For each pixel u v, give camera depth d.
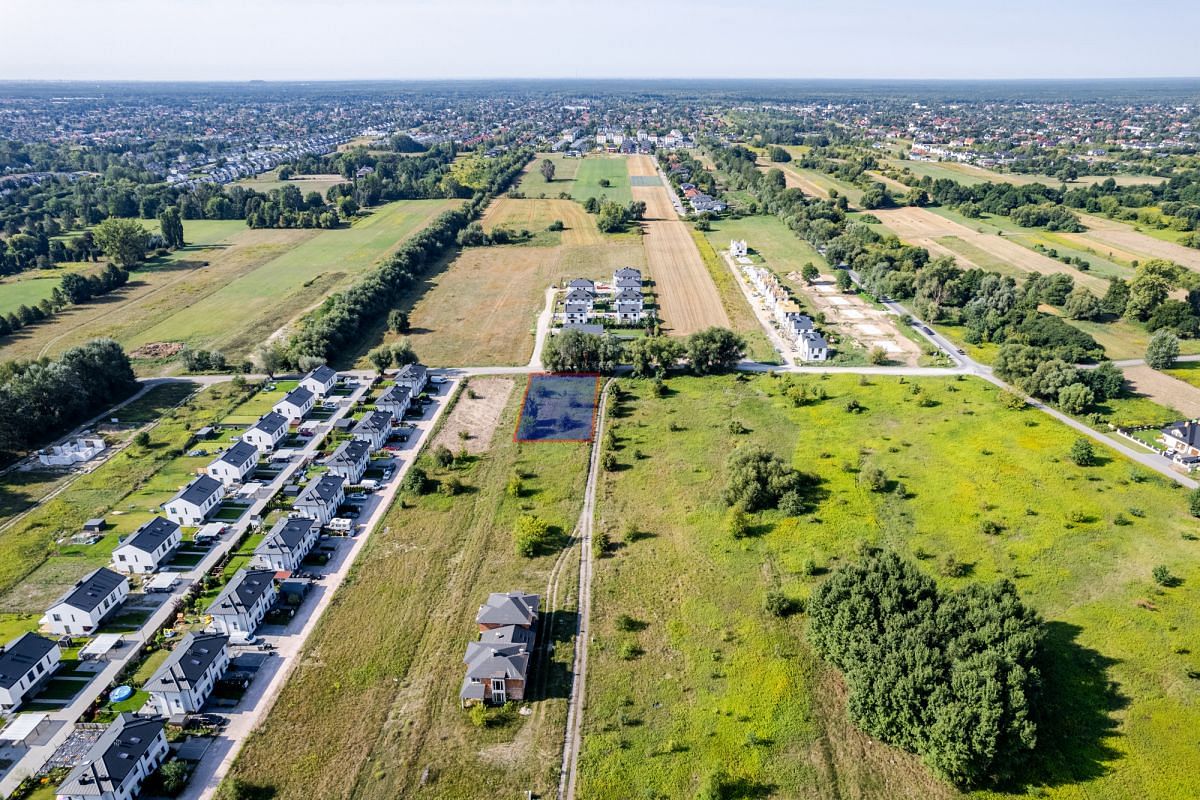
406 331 192.38
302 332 174.88
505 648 82.00
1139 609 89.62
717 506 113.62
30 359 169.50
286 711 77.69
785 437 134.62
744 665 83.44
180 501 109.00
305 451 131.50
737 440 133.50
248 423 141.75
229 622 87.44
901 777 70.06
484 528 109.69
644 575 98.88
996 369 158.00
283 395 154.38
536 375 164.38
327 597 95.19
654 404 149.62
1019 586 94.38
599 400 152.00
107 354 151.50
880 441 132.12
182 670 77.06
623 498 116.88
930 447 129.62
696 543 105.25
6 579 97.62
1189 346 176.88
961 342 182.38
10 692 76.81
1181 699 77.00
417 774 70.75
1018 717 67.62
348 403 150.50
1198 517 107.88
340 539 107.31
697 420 142.25
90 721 76.31
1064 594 92.75
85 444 132.00
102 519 110.62
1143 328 189.00
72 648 86.62
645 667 83.56
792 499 111.38
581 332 165.12
